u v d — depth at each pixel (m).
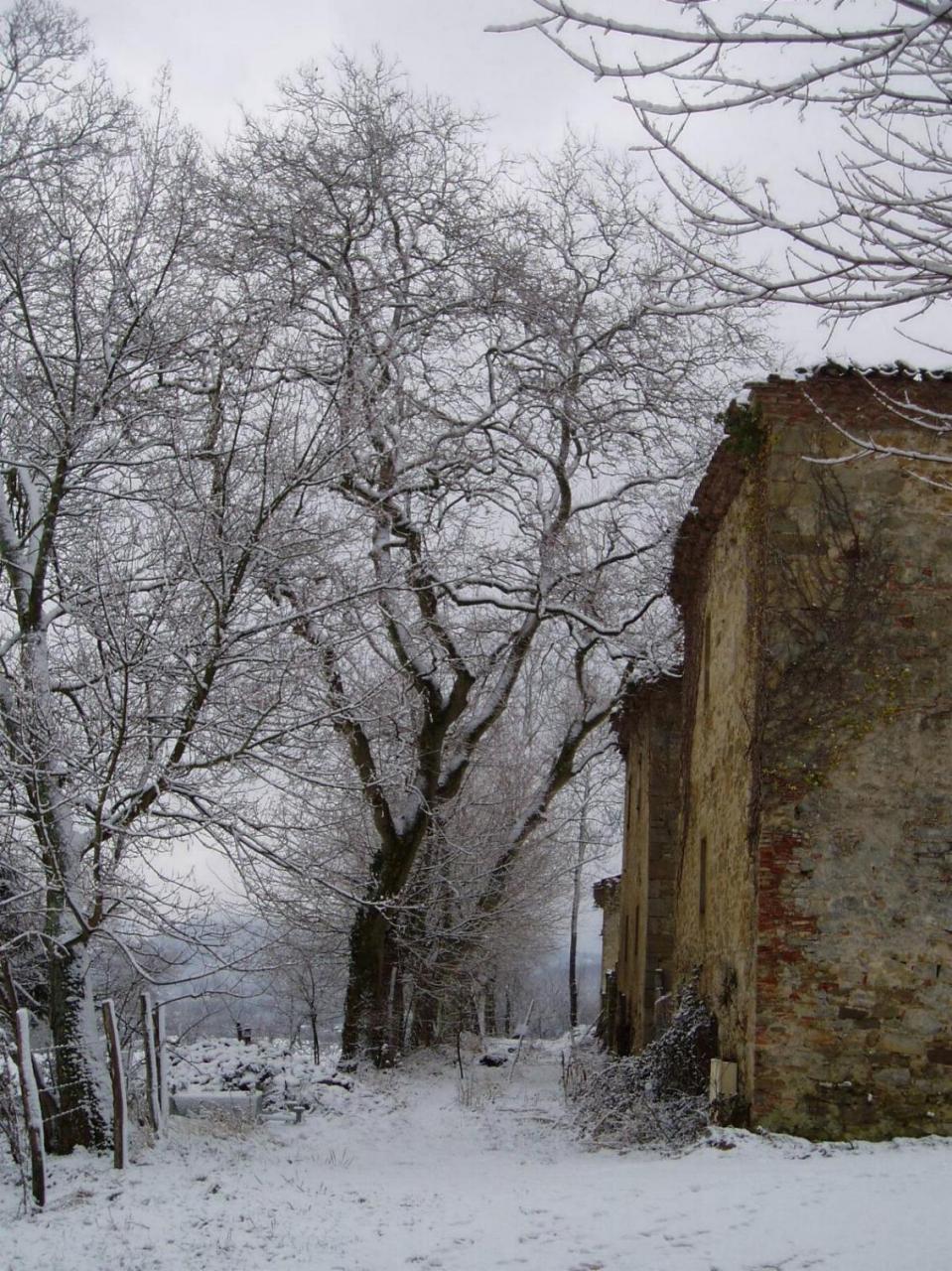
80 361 15.73
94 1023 14.66
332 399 17.30
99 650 14.91
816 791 15.10
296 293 21.39
